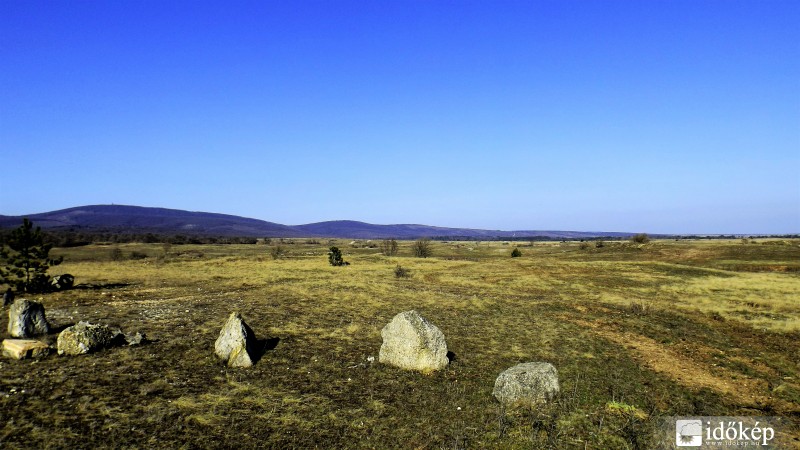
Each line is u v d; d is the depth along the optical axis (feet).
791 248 246.68
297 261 218.79
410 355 55.21
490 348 65.87
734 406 47.09
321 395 45.65
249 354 54.75
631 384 52.24
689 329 84.17
